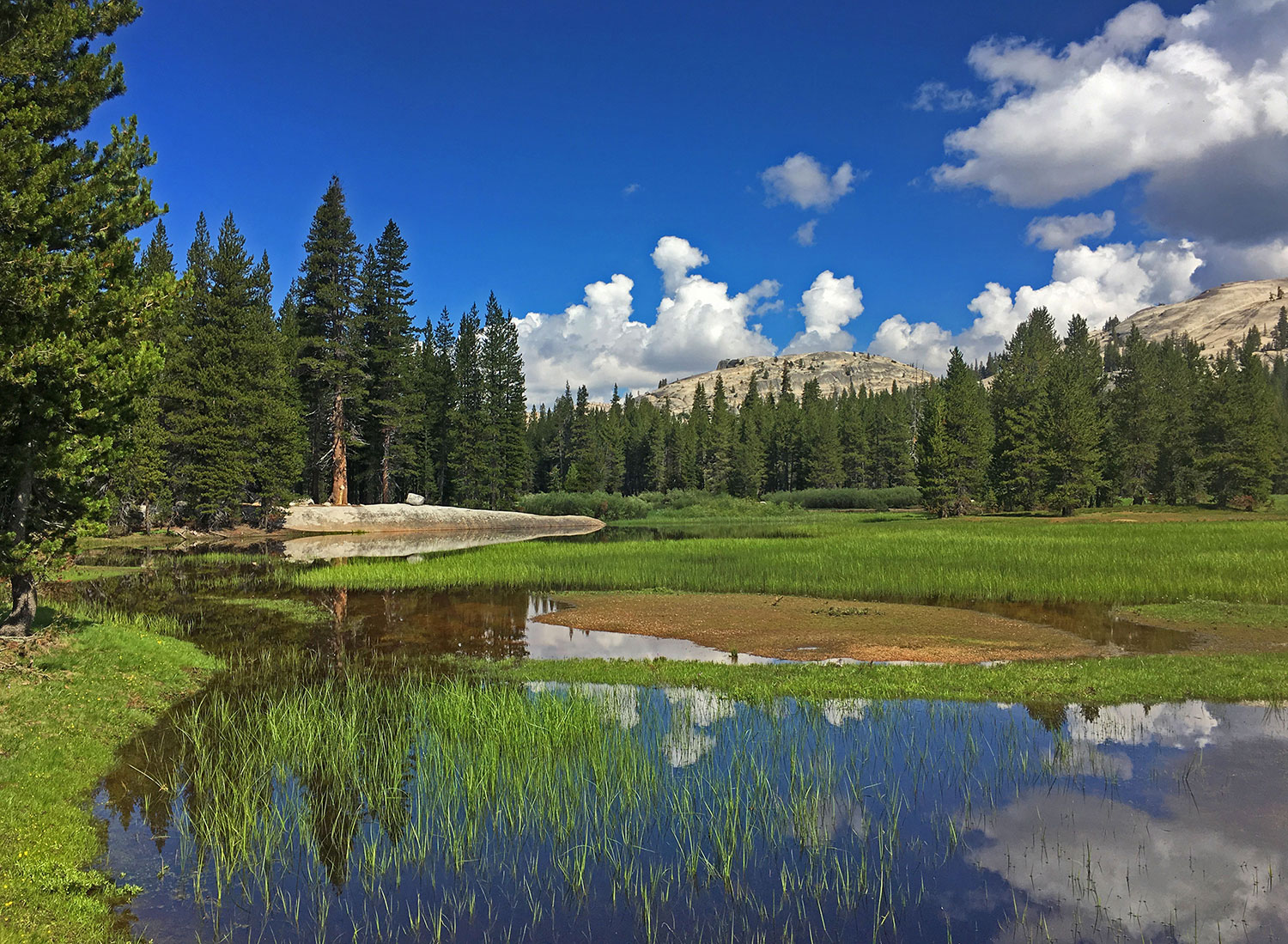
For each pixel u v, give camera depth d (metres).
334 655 15.65
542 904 6.39
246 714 11.45
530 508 76.12
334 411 53.34
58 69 12.27
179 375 44.31
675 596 23.27
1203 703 11.69
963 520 58.62
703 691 12.83
